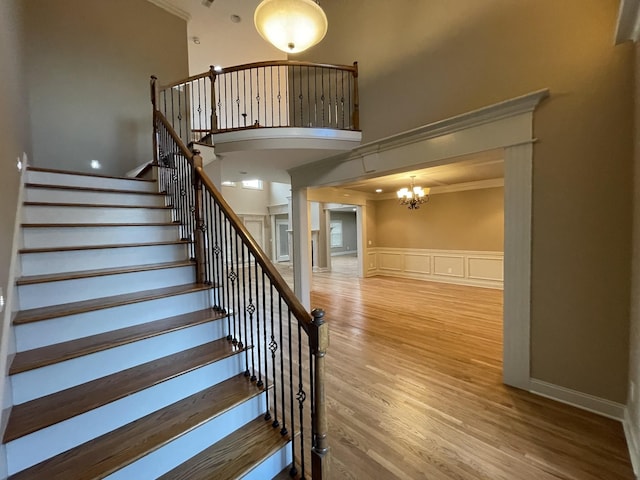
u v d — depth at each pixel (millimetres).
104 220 2631
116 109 4383
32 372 1398
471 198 6719
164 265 2338
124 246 2326
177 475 1365
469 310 4953
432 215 7449
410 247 7965
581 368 2277
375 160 3742
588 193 2203
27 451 1209
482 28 2715
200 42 6066
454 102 2939
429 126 3053
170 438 1385
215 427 1568
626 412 2045
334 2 4160
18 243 1896
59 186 2561
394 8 3445
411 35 3297
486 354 3285
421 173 5277
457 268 7031
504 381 2672
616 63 2061
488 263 6531
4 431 1189
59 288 1852
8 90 2129
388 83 3559
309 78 4629
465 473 1708
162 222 2855
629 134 2027
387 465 1773
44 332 1610
